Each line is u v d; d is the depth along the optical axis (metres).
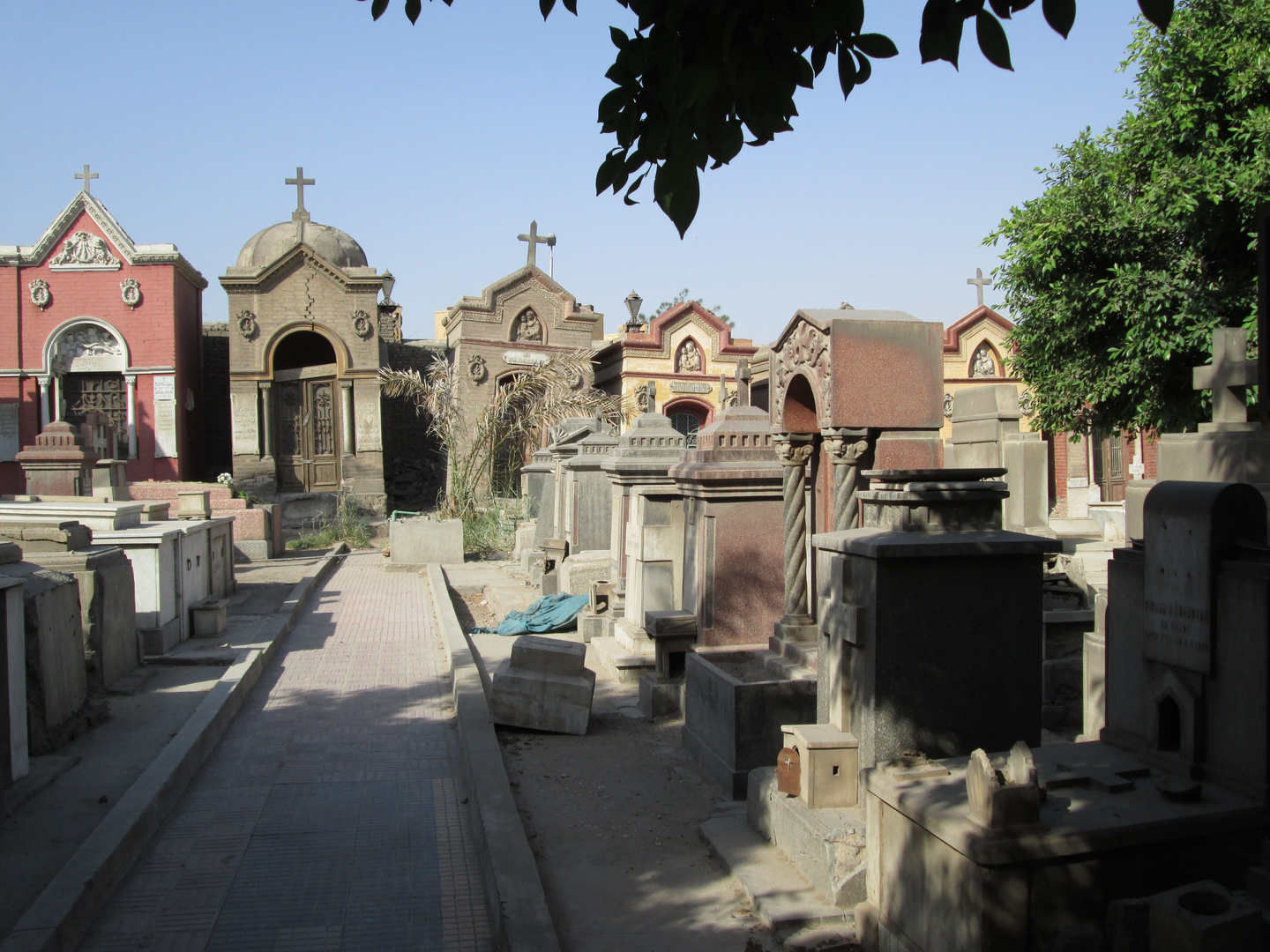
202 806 5.74
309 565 18.02
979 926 3.04
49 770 6.01
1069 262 13.41
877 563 4.17
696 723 6.23
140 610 9.51
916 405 6.01
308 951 4.08
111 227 24.67
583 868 4.54
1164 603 3.68
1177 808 3.24
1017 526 10.73
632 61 3.33
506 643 10.56
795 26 3.16
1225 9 11.62
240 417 25.55
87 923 4.21
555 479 15.52
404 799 5.88
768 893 4.05
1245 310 11.98
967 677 4.28
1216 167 11.66
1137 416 13.61
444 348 32.22
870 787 3.70
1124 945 3.00
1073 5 2.83
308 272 25.75
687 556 7.67
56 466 15.37
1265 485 5.96
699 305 29.80
